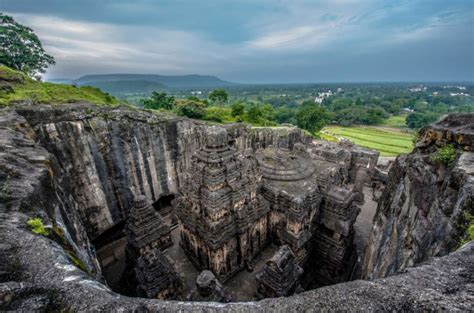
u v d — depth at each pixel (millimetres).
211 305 4977
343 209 22328
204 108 61906
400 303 4500
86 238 16594
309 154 36531
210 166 20938
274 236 26641
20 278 5637
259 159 31719
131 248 24297
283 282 16469
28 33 52031
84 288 5227
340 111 130125
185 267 24453
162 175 33938
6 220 7898
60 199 14234
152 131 31609
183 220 23500
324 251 23531
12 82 36062
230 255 22469
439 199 9602
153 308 4836
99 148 27453
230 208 21984
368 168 42312
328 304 4730
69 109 25922
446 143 11273
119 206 30156
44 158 14359
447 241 7906
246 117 67875
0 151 13609
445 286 4777
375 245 16391
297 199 21344
